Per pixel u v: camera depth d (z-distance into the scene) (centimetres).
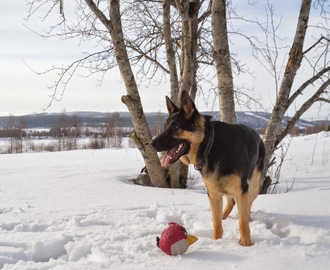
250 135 532
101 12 830
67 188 873
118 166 1356
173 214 604
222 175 464
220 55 775
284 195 708
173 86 986
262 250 429
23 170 1279
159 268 384
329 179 1000
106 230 528
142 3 1030
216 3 768
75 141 4341
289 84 752
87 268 387
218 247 448
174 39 1081
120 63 854
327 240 458
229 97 781
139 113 880
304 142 2200
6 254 443
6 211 656
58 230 541
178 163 927
